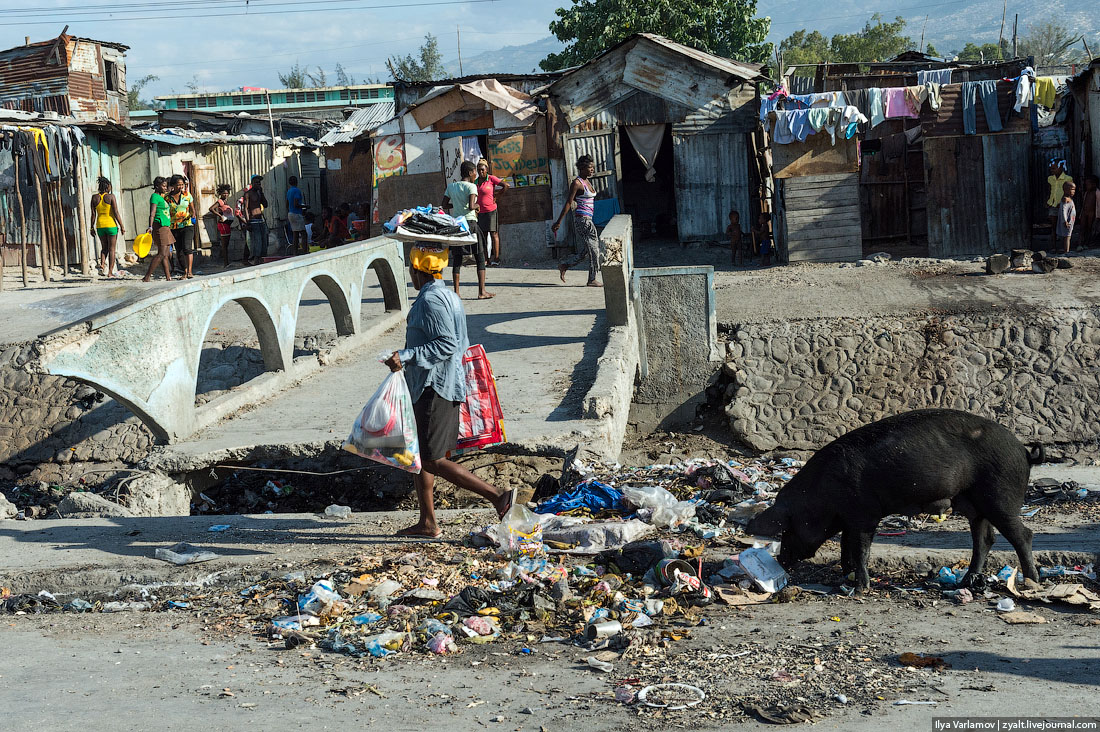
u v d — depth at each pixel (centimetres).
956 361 1288
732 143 1973
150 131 2253
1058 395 1239
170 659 429
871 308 1420
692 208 2008
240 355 1280
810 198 1886
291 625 468
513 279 1748
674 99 1970
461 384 588
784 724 332
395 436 563
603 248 1140
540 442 816
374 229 2128
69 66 2652
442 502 845
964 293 1482
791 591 512
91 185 1992
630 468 779
